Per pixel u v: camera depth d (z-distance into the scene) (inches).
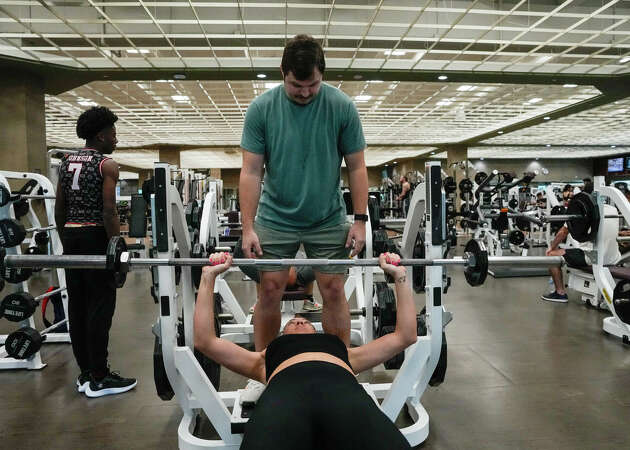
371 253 83.6
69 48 208.5
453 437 63.1
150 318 132.3
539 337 110.3
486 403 74.0
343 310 61.3
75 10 175.2
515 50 226.7
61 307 112.2
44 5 165.6
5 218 72.4
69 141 458.9
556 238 153.3
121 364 94.2
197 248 67.7
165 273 57.5
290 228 58.8
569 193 284.5
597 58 233.5
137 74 239.5
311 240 59.5
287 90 51.5
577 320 126.3
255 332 62.4
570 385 81.2
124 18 177.9
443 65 242.4
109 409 73.4
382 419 36.2
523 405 73.3
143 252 235.3
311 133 54.6
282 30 193.6
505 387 80.5
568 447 60.4
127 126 379.2
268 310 60.5
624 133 452.1
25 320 89.3
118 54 223.8
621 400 75.0
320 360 44.3
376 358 51.9
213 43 208.1
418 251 86.4
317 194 56.6
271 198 58.8
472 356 96.7
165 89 274.4
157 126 380.2
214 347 50.6
